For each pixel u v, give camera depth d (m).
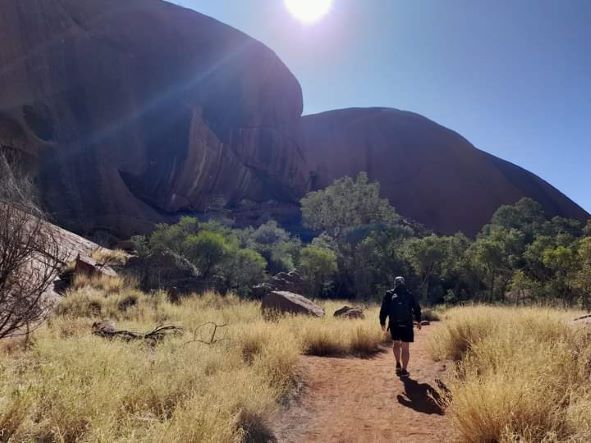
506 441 3.21
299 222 86.69
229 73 87.81
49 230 4.79
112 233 44.59
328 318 12.11
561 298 27.77
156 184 64.00
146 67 72.12
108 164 55.09
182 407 3.69
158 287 16.31
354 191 68.75
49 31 55.22
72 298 10.27
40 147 45.41
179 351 5.73
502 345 5.05
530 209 75.12
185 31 84.19
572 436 3.06
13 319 4.72
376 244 45.56
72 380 3.80
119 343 5.82
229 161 78.38
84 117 56.91
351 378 6.35
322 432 4.38
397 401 5.27
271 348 6.20
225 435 3.21
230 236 38.47
